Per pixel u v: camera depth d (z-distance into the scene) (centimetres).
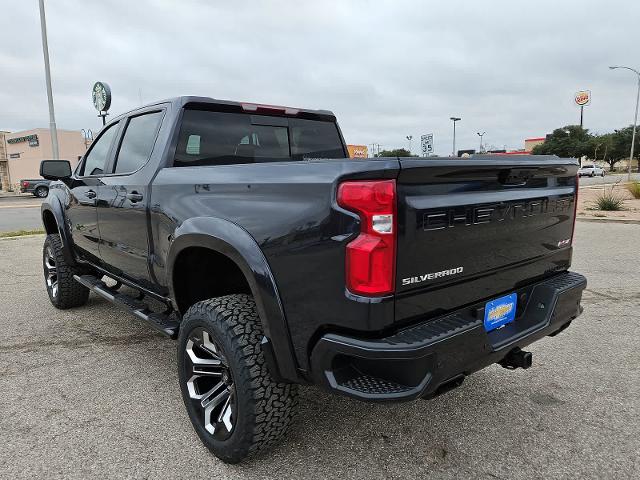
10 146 5412
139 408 294
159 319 306
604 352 378
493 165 216
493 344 225
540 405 296
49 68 1583
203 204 249
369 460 241
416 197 191
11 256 848
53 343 405
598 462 238
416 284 194
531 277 262
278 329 209
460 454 246
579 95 7456
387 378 190
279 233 206
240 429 223
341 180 186
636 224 1151
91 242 405
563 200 276
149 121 338
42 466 236
